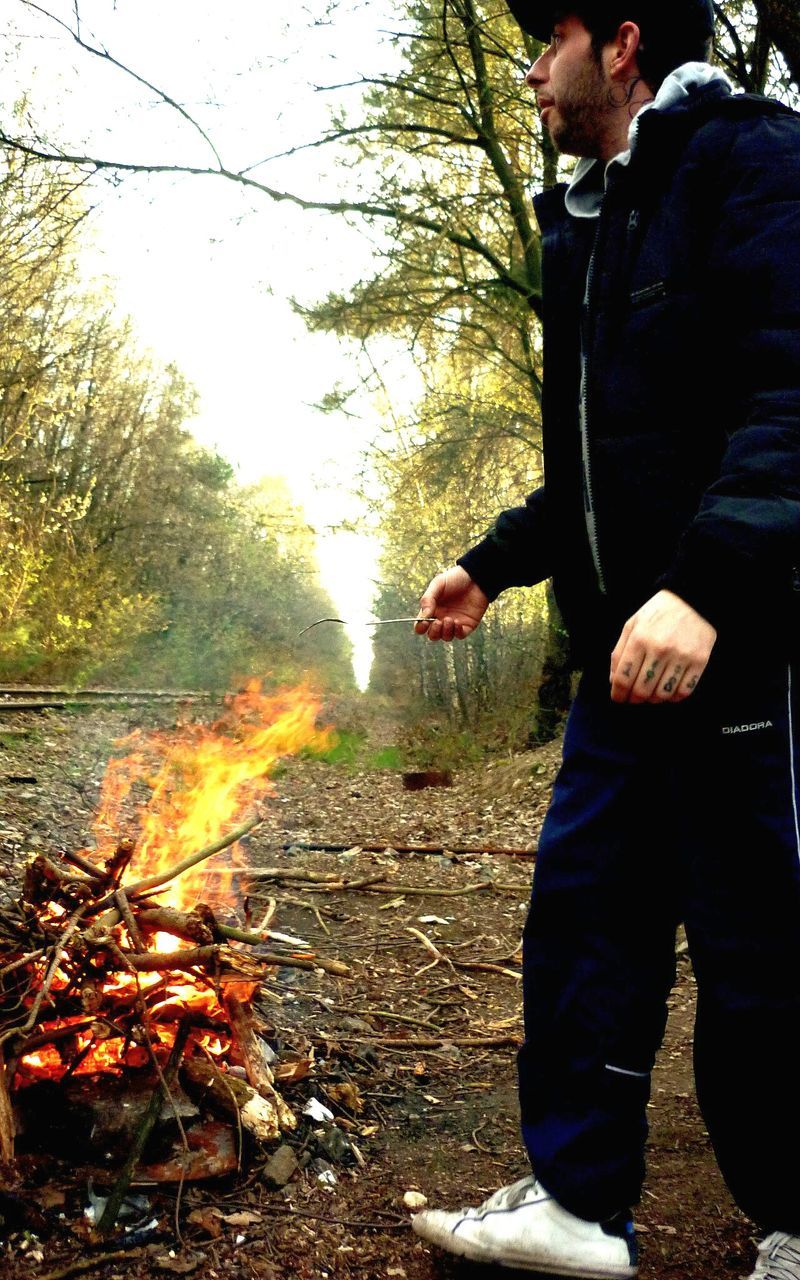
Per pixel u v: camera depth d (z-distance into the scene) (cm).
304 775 1167
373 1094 250
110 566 2333
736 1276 175
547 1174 165
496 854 642
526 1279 171
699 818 151
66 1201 183
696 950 153
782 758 144
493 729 1528
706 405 151
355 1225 188
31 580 1791
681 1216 195
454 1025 307
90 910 218
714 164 147
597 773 171
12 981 217
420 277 1057
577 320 169
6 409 1859
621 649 135
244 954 219
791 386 134
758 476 131
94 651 1928
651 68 163
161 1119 195
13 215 928
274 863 572
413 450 1281
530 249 1032
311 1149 212
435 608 208
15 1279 163
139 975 223
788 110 150
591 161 172
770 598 136
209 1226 181
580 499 172
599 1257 162
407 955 388
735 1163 153
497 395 1305
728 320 144
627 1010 167
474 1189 205
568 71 166
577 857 170
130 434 2730
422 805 930
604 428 158
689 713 151
